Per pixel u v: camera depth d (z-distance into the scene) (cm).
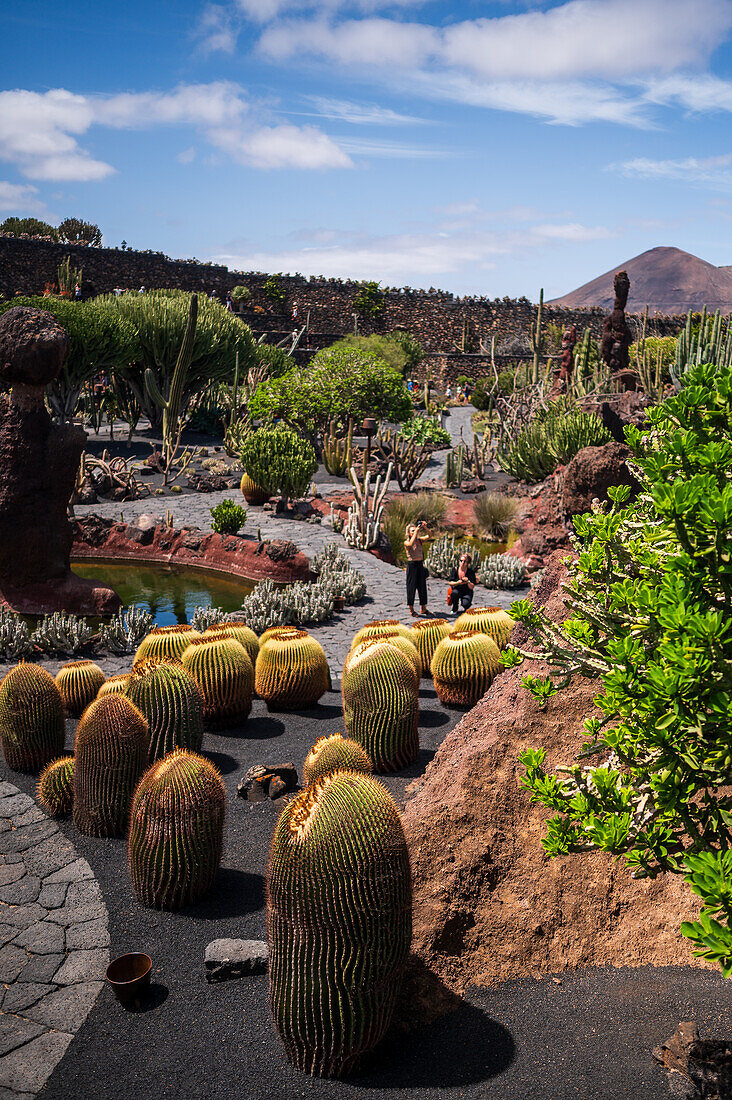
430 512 2342
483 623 1038
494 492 2441
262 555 1762
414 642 1094
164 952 542
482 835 541
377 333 6619
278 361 4547
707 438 316
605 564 369
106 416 3909
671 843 314
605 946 500
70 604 1437
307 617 1383
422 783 715
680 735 292
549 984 480
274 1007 430
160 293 3728
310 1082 423
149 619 1295
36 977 518
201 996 498
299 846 409
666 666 290
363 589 1548
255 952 518
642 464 314
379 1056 435
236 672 915
